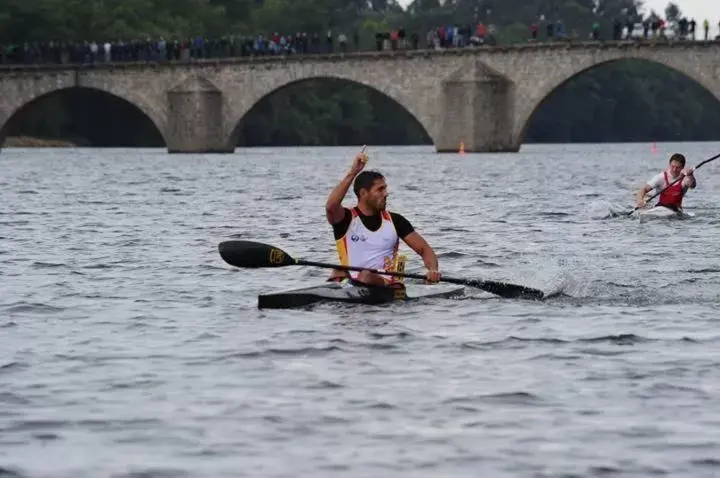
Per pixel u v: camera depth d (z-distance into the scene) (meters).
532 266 58.59
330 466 26.70
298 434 28.98
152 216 93.94
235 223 86.75
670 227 80.06
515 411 30.77
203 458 27.30
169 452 27.72
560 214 93.12
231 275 56.31
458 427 29.42
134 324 43.03
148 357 37.31
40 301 48.44
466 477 25.94
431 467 26.59
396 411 30.83
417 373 34.88
